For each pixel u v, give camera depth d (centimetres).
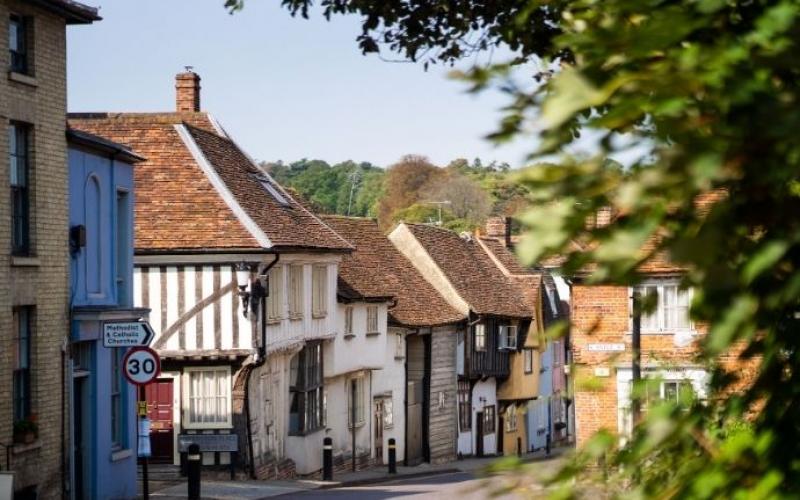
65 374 2867
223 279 4034
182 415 4056
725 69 310
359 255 5797
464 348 6538
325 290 4847
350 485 4366
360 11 1550
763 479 347
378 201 15062
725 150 304
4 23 2648
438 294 6331
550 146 327
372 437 5525
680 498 360
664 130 316
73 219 2962
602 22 362
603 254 317
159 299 4038
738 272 310
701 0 327
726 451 359
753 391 371
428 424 6047
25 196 2759
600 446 375
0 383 2595
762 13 336
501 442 7056
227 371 4050
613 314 3866
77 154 2988
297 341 4503
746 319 318
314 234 4728
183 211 4156
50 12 2827
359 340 5250
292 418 4628
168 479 3919
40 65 2789
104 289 3133
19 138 2748
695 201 329
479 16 1524
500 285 7100
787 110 298
